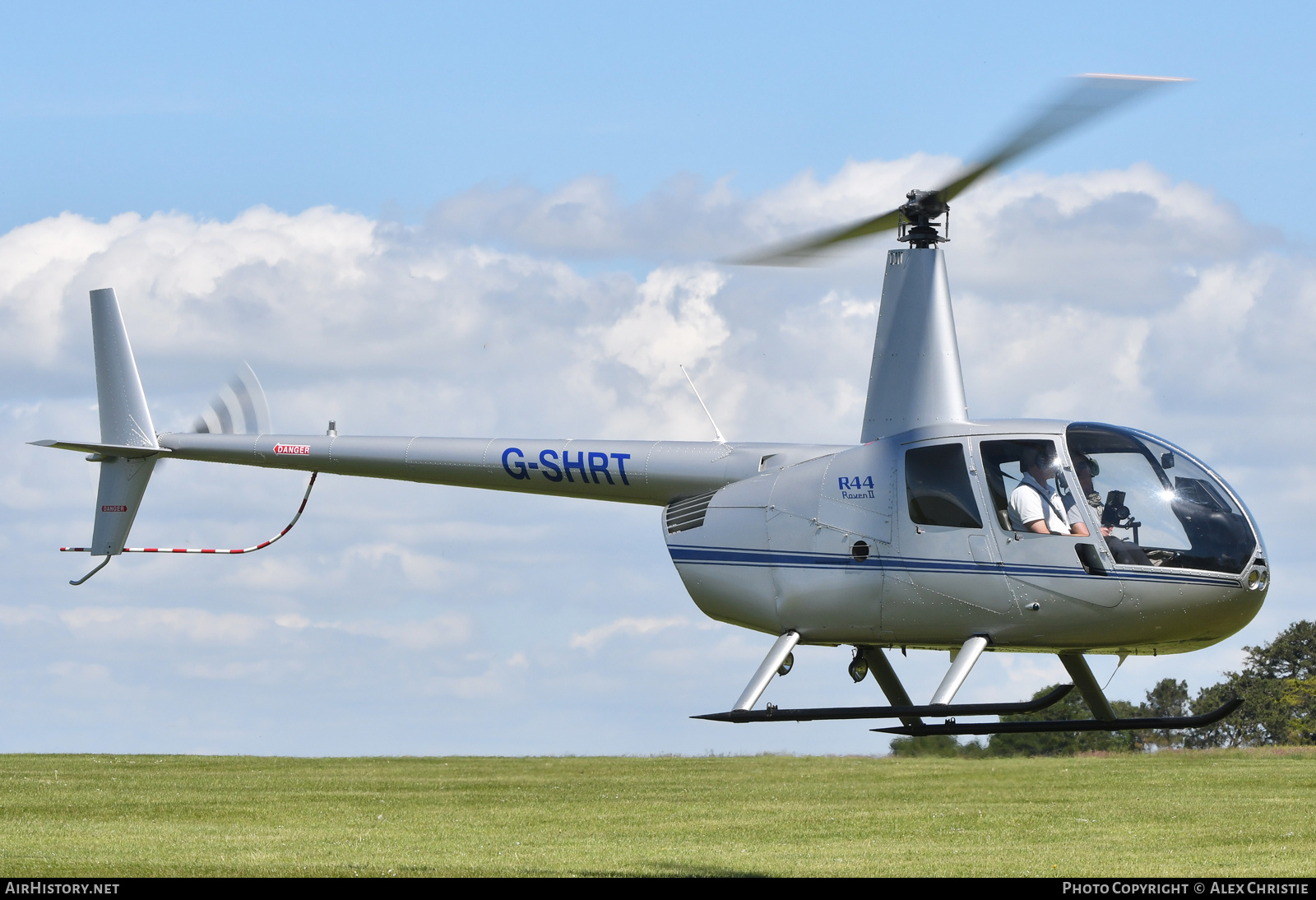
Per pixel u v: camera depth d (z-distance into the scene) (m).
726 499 25.38
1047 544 21.95
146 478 36.22
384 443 31.47
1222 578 21.61
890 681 25.38
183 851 28.56
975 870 27.02
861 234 23.88
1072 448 22.28
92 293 37.09
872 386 24.41
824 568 23.78
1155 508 21.98
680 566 25.73
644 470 27.50
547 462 28.78
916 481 23.00
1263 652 120.75
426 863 27.03
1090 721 21.91
